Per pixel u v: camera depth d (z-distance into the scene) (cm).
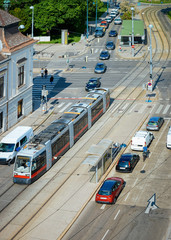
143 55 10125
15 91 6134
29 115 6638
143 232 3612
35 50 10725
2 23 5775
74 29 12700
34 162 4591
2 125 5912
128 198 4216
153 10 17175
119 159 4828
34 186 4550
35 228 3766
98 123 6291
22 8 11812
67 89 7900
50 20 11356
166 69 9000
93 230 3684
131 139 5672
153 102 7125
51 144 4928
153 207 4022
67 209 4062
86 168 4916
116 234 3603
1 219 3928
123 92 7631
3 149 5119
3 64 5684
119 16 15025
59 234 3656
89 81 7825
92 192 4350
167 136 5284
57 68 9269
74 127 5528
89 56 10188
